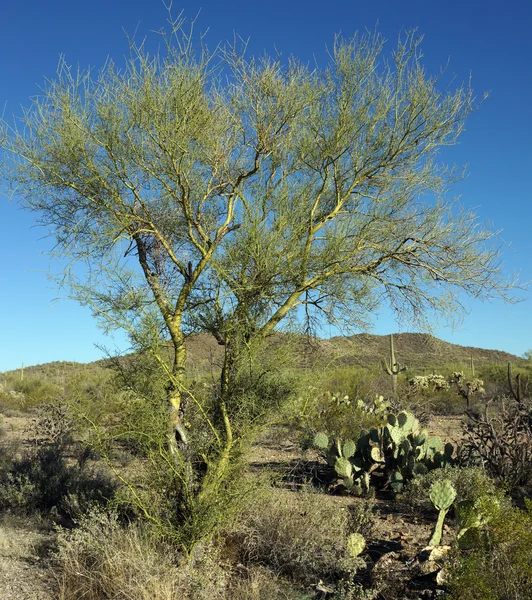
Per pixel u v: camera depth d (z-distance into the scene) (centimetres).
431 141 690
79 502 756
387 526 735
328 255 638
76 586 522
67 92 629
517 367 3198
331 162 683
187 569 528
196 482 591
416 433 983
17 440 1346
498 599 405
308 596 504
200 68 620
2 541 647
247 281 633
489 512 495
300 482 943
